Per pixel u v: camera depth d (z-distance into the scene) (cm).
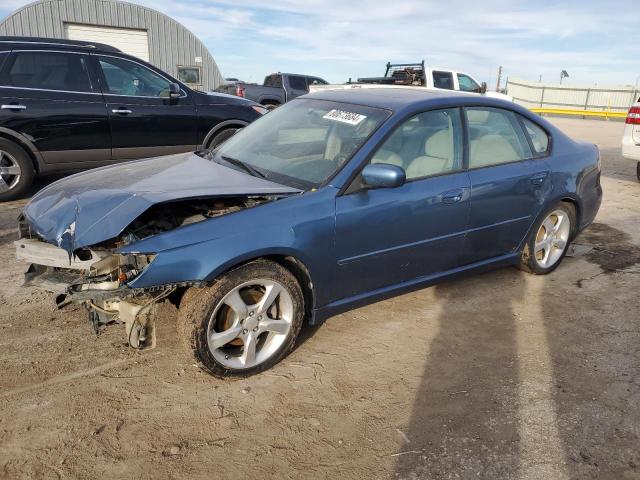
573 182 444
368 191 324
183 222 310
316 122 374
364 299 343
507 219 402
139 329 277
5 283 408
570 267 489
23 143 618
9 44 612
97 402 275
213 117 741
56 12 1880
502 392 296
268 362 306
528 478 234
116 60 675
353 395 290
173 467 234
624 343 354
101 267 275
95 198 295
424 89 424
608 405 286
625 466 242
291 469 236
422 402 285
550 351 342
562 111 2834
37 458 236
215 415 269
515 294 425
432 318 381
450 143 371
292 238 293
